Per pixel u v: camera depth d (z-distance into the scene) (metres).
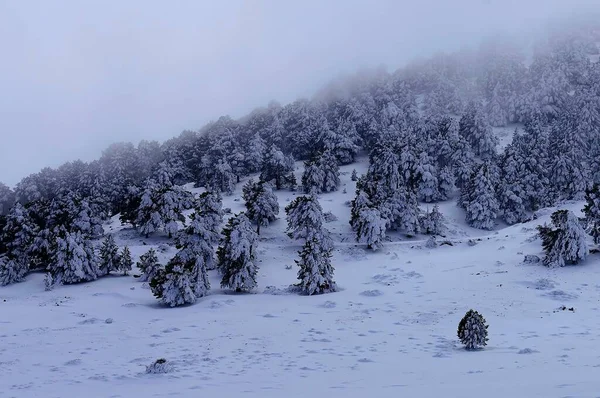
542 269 39.62
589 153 88.94
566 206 65.50
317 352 20.20
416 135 100.69
